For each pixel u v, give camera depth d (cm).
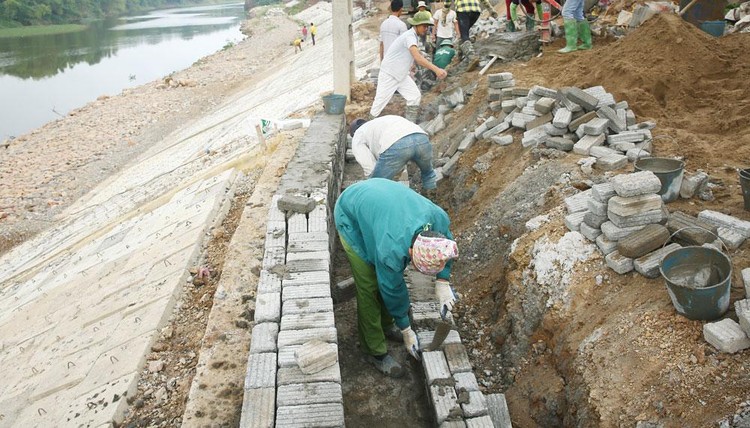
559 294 431
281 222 512
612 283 409
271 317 402
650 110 633
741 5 982
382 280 385
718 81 665
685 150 543
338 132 716
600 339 379
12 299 933
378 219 374
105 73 3725
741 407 302
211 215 719
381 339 434
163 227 785
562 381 396
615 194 425
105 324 598
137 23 7675
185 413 378
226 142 1323
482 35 1323
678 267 376
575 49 908
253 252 538
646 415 326
